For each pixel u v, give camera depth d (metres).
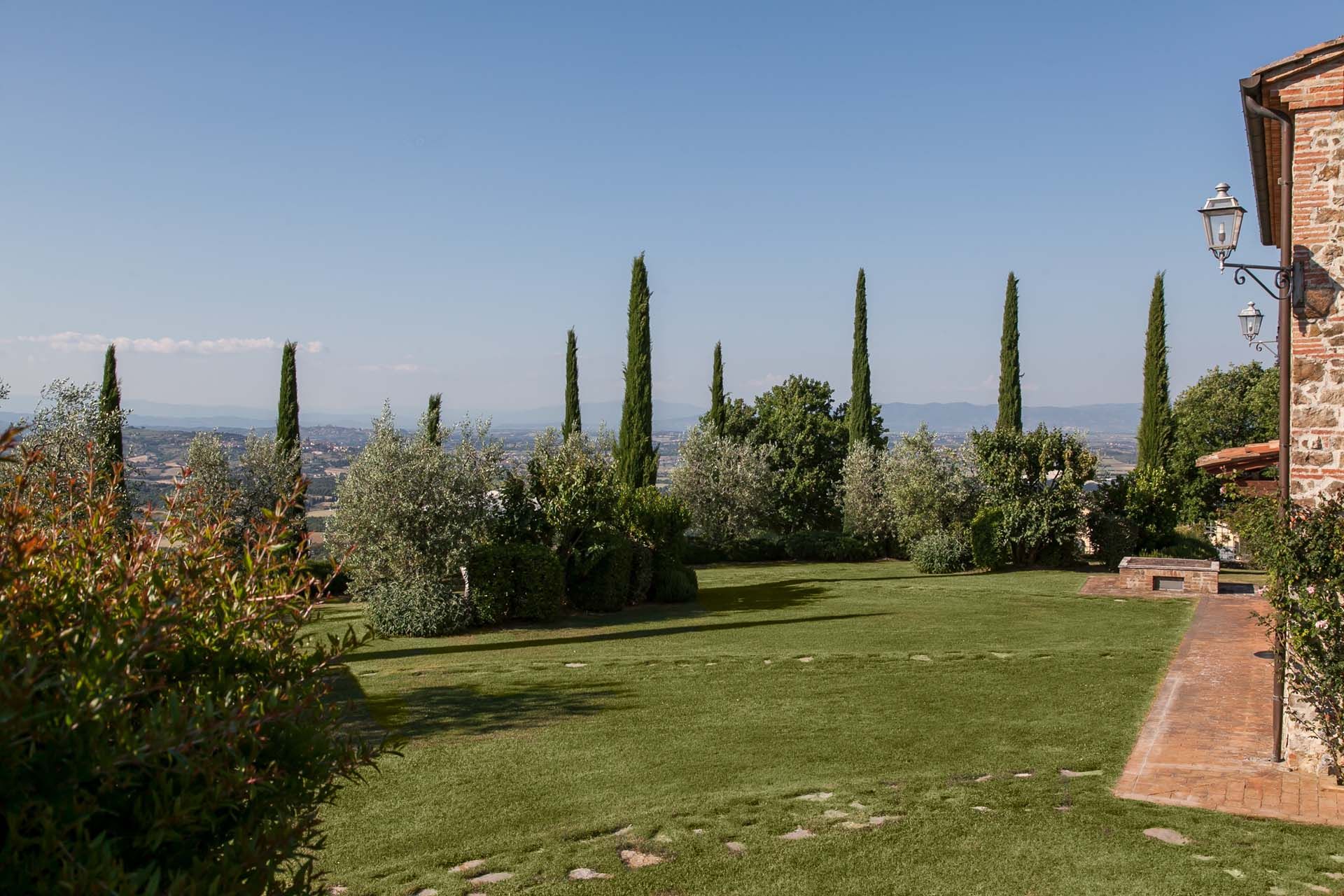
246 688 3.50
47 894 2.41
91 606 3.21
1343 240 8.02
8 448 2.96
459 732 9.64
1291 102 8.16
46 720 2.66
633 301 33.81
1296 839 6.55
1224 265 8.39
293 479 25.45
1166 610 18.36
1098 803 7.30
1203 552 29.25
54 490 3.98
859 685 11.66
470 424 20.47
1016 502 26.62
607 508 20.92
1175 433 36.81
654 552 22.59
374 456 18.88
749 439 44.47
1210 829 6.74
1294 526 7.87
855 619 17.84
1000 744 8.95
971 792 7.56
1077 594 21.23
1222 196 8.32
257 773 3.00
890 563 32.16
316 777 3.30
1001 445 27.72
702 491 34.28
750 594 23.75
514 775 8.17
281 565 3.88
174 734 2.71
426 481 18.61
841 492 36.56
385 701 11.13
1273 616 8.23
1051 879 5.93
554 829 6.91
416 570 18.28
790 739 9.22
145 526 3.78
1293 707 8.14
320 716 3.50
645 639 16.20
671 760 8.59
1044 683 11.59
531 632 17.66
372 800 7.55
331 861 6.36
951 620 17.28
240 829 2.86
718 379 44.91
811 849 6.43
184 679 3.51
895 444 32.72
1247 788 7.64
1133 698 10.78
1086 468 26.80
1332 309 8.04
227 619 3.64
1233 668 12.44
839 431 44.84
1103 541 27.25
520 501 20.58
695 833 6.77
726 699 11.03
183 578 3.63
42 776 2.59
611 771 8.26
